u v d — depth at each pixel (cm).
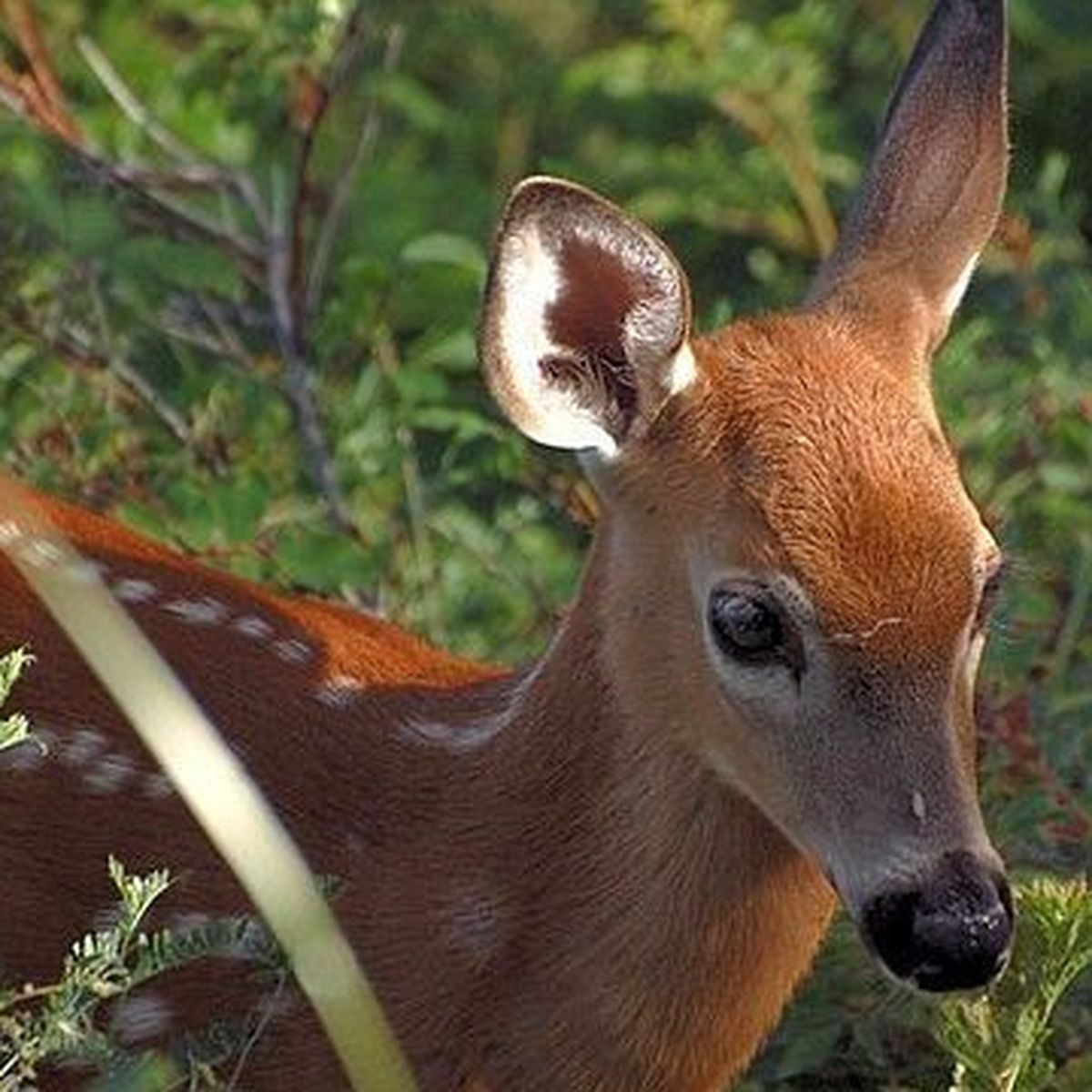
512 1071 1281
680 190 1861
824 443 1231
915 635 1209
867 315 1290
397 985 1281
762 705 1223
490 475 1623
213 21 1727
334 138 1869
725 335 1274
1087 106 1928
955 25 1327
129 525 1511
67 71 1823
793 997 1341
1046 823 1400
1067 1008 1363
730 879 1266
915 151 1323
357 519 1585
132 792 1295
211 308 1644
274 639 1334
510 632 1558
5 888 1293
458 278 1761
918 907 1186
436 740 1313
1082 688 1480
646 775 1262
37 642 1313
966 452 1598
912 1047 1368
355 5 1709
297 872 1156
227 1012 1272
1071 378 1642
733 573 1224
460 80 1947
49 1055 1218
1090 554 1498
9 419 1573
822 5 1880
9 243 1631
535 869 1279
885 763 1203
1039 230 1869
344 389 1638
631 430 1252
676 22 1830
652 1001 1273
